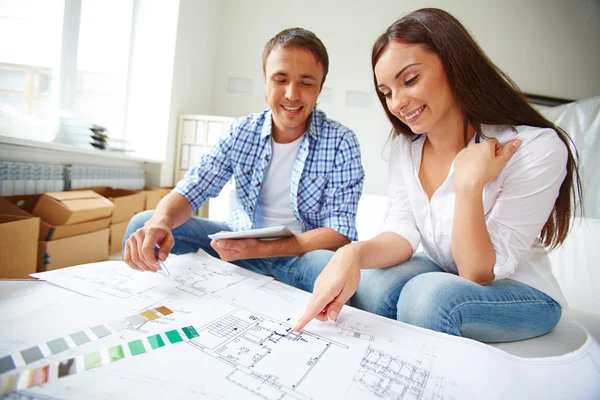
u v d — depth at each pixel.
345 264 0.54
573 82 3.02
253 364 0.35
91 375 0.30
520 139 0.62
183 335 0.39
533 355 0.54
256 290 0.56
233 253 0.72
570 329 0.66
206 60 2.87
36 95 1.45
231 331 0.41
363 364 0.37
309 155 0.96
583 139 1.35
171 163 2.45
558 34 2.98
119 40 2.11
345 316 0.49
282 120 0.90
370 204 1.63
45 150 1.37
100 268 0.59
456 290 0.53
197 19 2.61
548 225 0.69
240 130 0.99
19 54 1.37
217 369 0.33
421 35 0.61
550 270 0.66
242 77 3.04
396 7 2.93
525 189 0.60
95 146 1.68
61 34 1.56
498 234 0.61
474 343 0.41
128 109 2.30
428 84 0.62
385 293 0.68
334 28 2.97
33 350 0.33
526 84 3.00
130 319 0.42
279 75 0.84
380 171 3.01
